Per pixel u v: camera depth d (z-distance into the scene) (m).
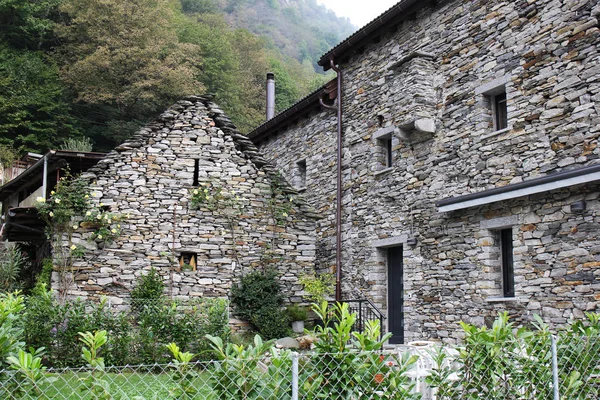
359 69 14.03
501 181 10.04
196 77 33.97
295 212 13.24
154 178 12.31
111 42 29.53
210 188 12.62
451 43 11.42
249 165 13.06
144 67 29.86
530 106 9.68
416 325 11.50
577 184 8.61
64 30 30.42
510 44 10.16
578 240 8.70
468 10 11.10
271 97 21.30
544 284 9.12
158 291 11.49
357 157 13.80
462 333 10.43
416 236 11.75
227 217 12.60
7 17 30.97
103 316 9.07
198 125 12.86
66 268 11.41
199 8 48.28
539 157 9.43
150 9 31.27
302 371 4.28
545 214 9.23
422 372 5.82
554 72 9.36
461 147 10.94
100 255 11.63
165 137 12.58
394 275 12.74
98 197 11.83
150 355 8.92
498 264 10.20
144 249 11.94
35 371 3.83
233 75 37.38
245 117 36.22
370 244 13.04
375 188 13.06
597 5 8.81
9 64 28.45
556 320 8.87
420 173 11.84
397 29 12.89
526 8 9.94
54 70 29.41
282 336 11.77
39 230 13.34
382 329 12.53
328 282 13.20
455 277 10.76
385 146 13.30
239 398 4.07
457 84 11.19
